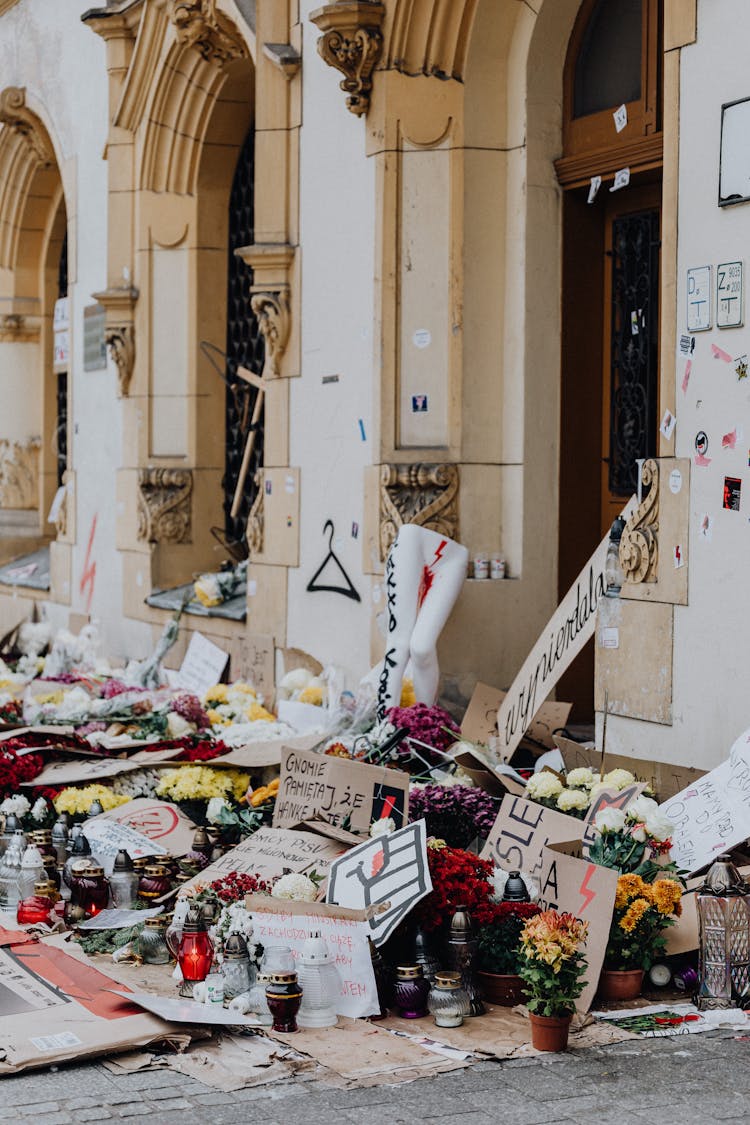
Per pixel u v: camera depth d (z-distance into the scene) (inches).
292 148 462.6
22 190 764.6
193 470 587.2
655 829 267.0
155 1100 211.2
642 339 400.2
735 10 310.8
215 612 519.8
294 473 465.7
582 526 415.5
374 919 251.4
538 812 288.4
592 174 398.3
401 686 395.2
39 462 789.2
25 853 305.7
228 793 350.6
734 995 249.8
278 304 466.9
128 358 595.8
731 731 310.3
